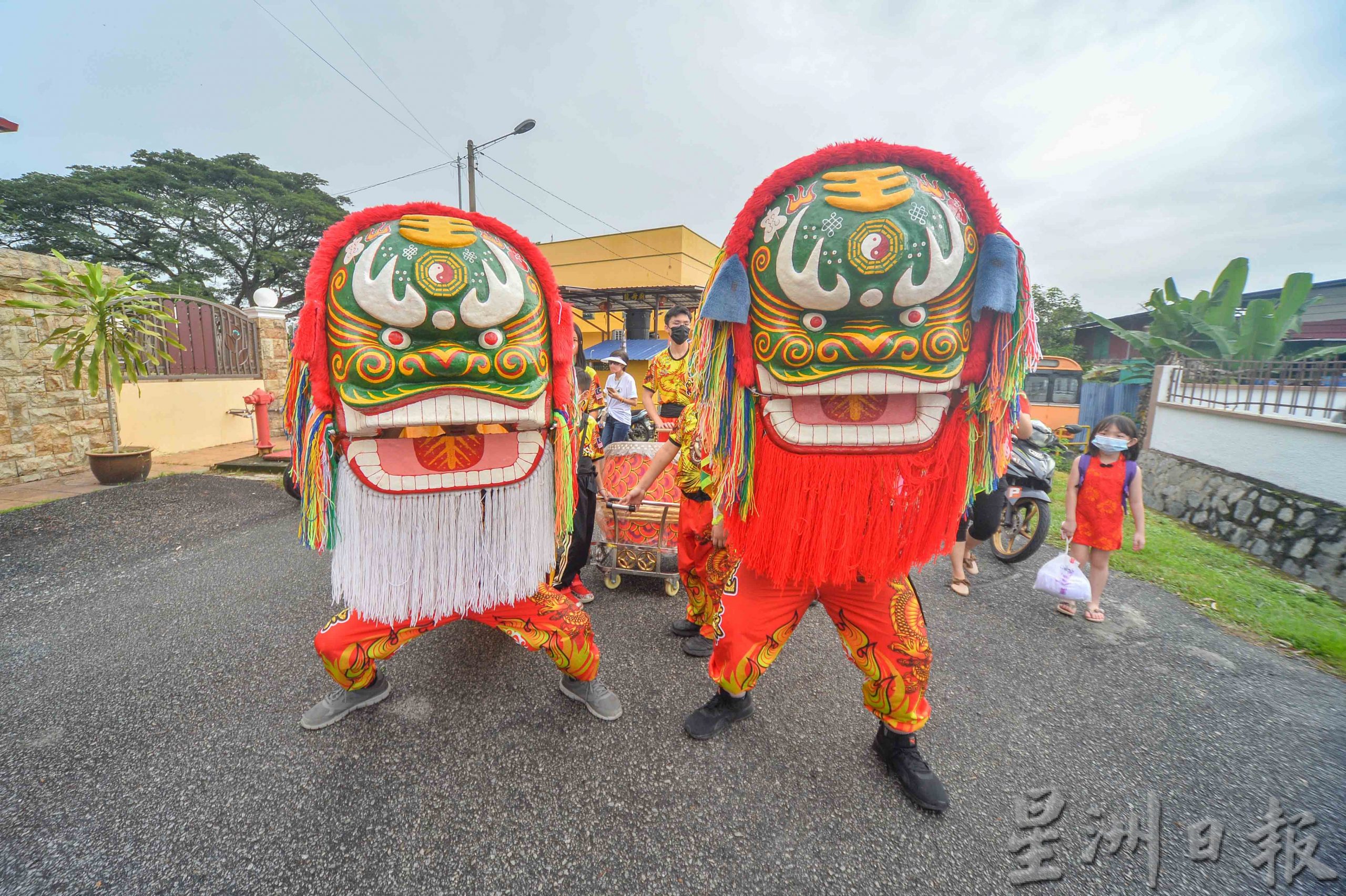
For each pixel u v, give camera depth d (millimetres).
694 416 2580
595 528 3678
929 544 1782
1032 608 3555
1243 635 3236
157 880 1546
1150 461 6777
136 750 2055
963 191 1587
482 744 2111
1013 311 1545
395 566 1811
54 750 2055
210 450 8391
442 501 1818
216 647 2797
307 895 1518
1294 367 4918
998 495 3449
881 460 1710
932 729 2299
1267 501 4789
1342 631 3260
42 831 1699
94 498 5398
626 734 2191
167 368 8023
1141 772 2080
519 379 1728
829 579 1782
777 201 1601
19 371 6035
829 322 1620
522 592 1972
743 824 1781
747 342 1681
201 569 3848
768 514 1776
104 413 6941
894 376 1605
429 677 2531
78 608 3232
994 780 2014
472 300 1621
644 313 15594
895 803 1881
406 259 1584
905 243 1490
